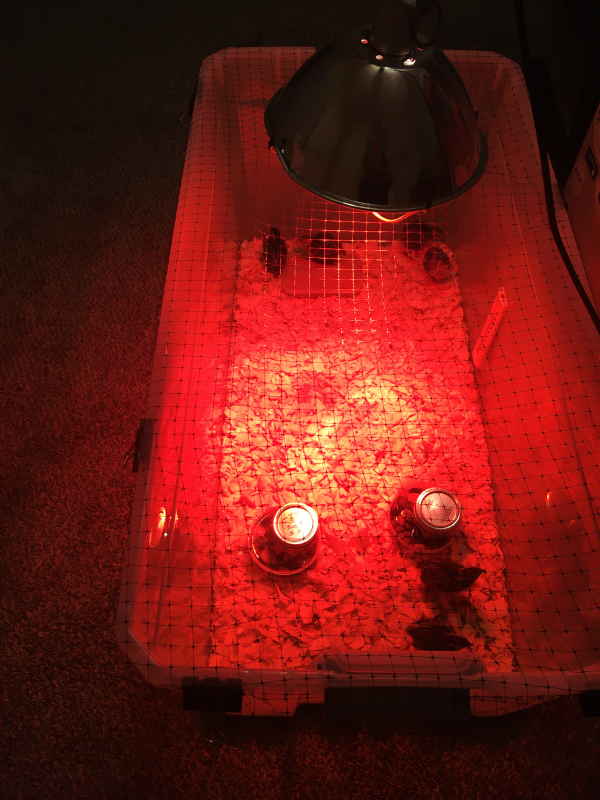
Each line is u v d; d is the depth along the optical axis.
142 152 1.85
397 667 0.80
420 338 1.34
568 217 1.20
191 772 1.09
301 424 1.20
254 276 1.37
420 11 0.60
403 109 0.61
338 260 1.35
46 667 1.17
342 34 0.65
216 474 1.14
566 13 1.19
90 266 1.64
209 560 1.06
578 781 1.10
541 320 1.13
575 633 0.93
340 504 1.12
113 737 1.12
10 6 2.16
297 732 1.12
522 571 1.06
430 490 1.02
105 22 2.13
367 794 1.08
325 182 0.66
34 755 1.10
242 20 2.14
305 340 1.31
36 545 1.27
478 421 1.24
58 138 1.87
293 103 0.68
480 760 1.11
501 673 0.80
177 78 2.00
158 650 0.84
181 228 1.16
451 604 1.04
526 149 1.27
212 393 1.17
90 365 1.49
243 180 1.44
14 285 1.60
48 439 1.40
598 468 0.97
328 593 1.03
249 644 0.99
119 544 1.28
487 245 1.30
